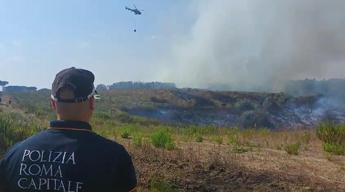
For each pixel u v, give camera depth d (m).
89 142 2.42
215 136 14.15
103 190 2.35
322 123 14.35
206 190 7.51
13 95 65.44
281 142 13.15
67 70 2.49
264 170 8.45
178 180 7.73
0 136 9.09
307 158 10.28
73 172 2.34
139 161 8.45
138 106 76.62
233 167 8.34
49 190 2.33
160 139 10.12
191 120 76.69
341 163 9.84
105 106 67.50
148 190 7.43
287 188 7.56
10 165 2.43
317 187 7.67
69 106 2.44
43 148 2.40
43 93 74.12
